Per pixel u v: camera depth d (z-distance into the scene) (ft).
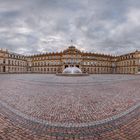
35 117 17.28
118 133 13.17
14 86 45.91
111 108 21.13
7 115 18.03
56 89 39.37
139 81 69.67
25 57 289.12
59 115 17.98
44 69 277.85
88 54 266.77
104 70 281.33
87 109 20.53
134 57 231.71
